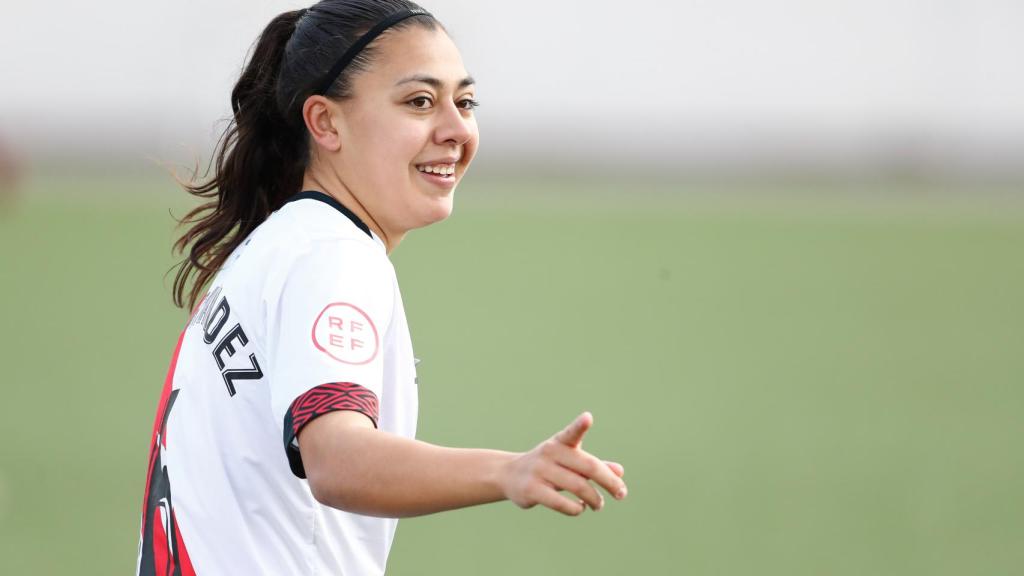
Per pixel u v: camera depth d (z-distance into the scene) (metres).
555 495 5.77
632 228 79.12
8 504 22.56
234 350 7.12
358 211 7.86
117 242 66.00
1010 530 21.94
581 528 21.86
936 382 36.38
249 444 7.10
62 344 39.69
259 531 7.12
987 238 75.50
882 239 74.81
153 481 7.53
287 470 7.11
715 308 50.66
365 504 6.07
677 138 145.75
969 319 48.53
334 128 7.82
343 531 7.37
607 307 50.53
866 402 33.50
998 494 24.42
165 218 76.62
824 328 46.09
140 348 39.16
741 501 23.72
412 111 7.70
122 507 22.55
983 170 133.00
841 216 89.06
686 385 35.53
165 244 65.25
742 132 143.00
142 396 32.44
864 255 68.12
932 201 107.00
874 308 51.03
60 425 29.17
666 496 24.02
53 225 72.88
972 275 60.81
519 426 29.81
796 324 46.97
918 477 25.77
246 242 7.69
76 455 26.38
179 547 7.21
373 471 6.03
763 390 34.94
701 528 21.88
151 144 132.75
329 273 6.85
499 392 34.06
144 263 58.78
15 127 130.88
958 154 133.38
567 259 65.25
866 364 39.28
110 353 38.31
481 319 47.09
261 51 8.32
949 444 28.83
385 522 7.62
